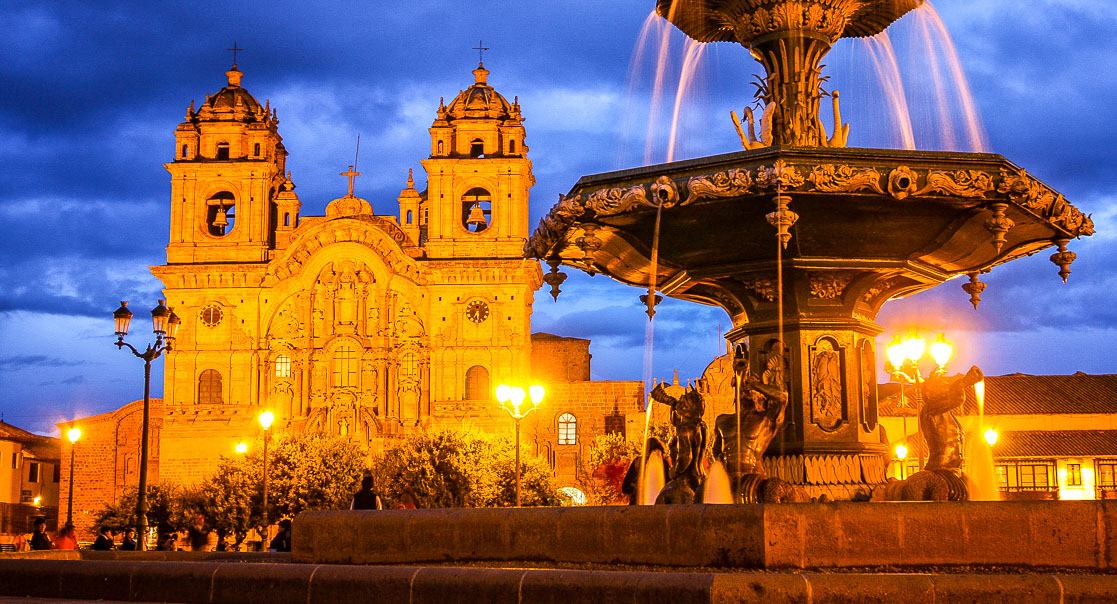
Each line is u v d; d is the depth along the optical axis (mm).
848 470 10273
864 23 11758
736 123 11234
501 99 85562
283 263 82750
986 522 7324
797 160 9102
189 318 82562
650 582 6535
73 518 85188
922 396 10211
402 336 81875
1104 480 68938
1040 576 6477
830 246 10117
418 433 80250
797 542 7211
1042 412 71750
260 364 82125
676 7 11375
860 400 10539
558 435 83875
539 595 6953
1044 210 9734
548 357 93750
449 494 67375
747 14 11117
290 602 8023
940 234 10078
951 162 9273
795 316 10508
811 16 10906
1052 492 68938
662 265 11078
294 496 69062
